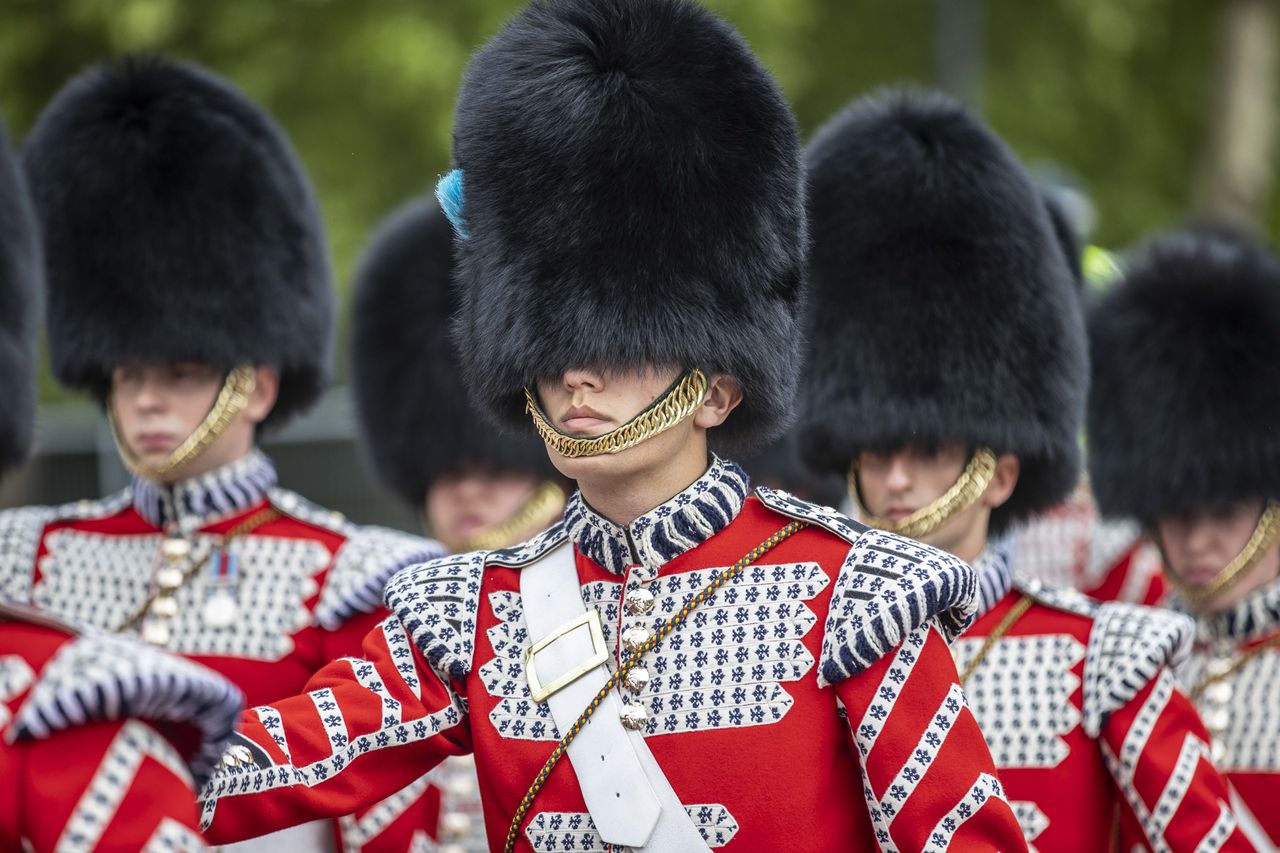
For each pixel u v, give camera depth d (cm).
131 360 1788
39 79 5509
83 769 1041
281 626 1730
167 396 1781
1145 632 1627
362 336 2305
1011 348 1750
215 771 1184
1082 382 1831
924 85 6525
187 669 1070
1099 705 1614
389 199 5219
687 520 1248
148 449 1769
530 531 2228
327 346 1961
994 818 1196
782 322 1323
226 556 1759
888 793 1195
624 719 1213
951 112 1817
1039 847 1622
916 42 6612
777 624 1223
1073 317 1822
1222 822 1565
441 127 5059
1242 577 1953
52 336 1852
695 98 1295
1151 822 1582
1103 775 1638
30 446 1521
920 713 1200
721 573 1241
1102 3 6750
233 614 1736
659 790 1203
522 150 1298
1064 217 2172
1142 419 2042
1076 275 2175
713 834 1194
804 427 1778
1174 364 2036
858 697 1202
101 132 1847
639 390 1259
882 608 1191
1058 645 1667
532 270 1289
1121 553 2580
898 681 1202
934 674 1209
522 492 2228
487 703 1261
